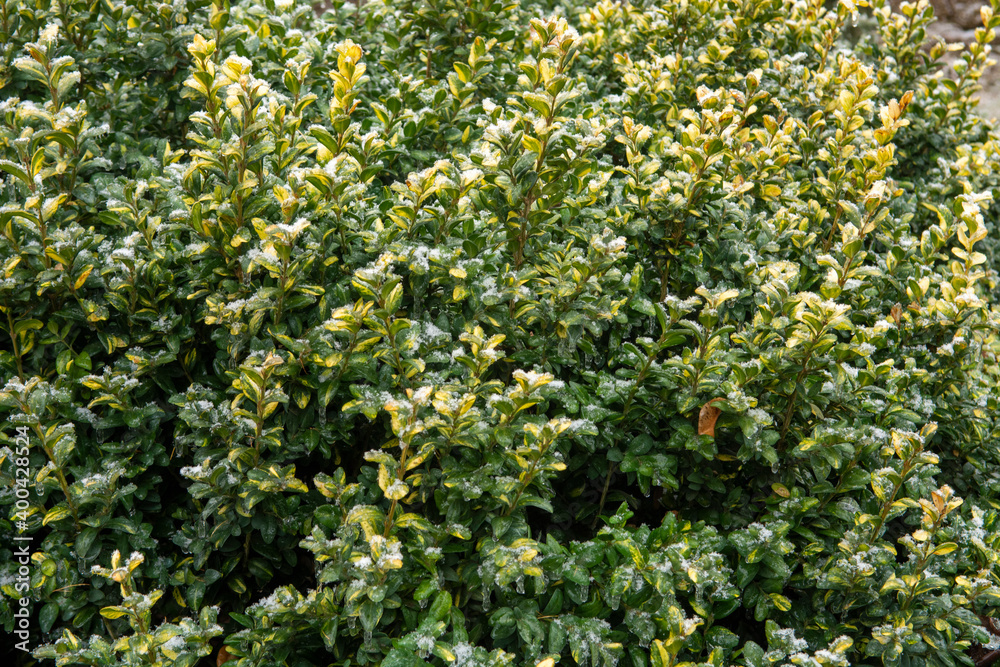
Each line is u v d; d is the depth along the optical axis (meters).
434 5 3.94
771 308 2.84
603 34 4.68
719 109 3.67
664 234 3.29
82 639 2.53
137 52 3.47
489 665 2.14
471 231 2.81
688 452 2.86
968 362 3.40
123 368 2.67
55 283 2.56
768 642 2.62
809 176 4.07
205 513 2.44
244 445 2.56
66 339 2.70
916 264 3.77
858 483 2.65
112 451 2.55
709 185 3.14
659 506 3.12
